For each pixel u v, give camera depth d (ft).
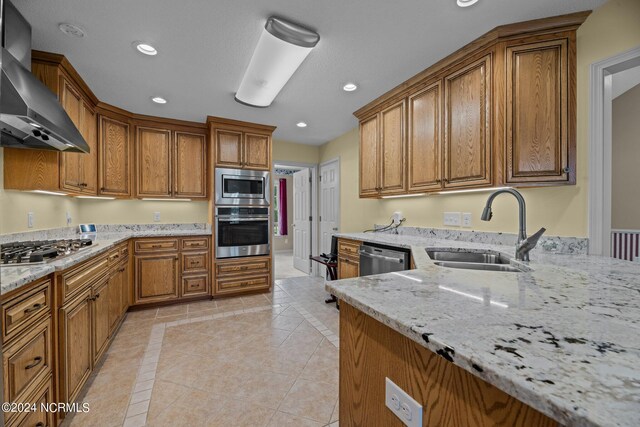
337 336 7.89
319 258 11.66
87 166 8.41
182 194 11.32
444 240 7.87
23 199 6.61
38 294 4.00
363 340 2.54
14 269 3.97
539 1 4.97
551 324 1.87
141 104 9.46
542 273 3.51
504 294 2.57
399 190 8.25
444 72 6.88
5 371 3.26
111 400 5.21
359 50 6.45
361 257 8.32
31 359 3.77
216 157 11.10
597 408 1.06
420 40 6.08
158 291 10.21
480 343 1.59
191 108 9.88
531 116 5.55
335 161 13.98
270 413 4.92
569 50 5.38
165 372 6.11
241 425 4.65
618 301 2.36
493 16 5.35
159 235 10.22
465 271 3.63
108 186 9.53
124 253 8.99
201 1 4.97
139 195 10.59
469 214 7.59
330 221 14.53
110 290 7.24
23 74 4.91
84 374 5.35
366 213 11.88
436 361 1.83
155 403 5.14
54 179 6.59
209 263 11.06
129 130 10.36
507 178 5.67
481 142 6.04
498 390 1.49
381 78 7.73
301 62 6.70
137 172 10.56
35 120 4.56
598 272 3.59
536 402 1.17
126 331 8.17
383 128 8.89
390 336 2.21
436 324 1.86
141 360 6.59
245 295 11.71
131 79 7.70
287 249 25.76
